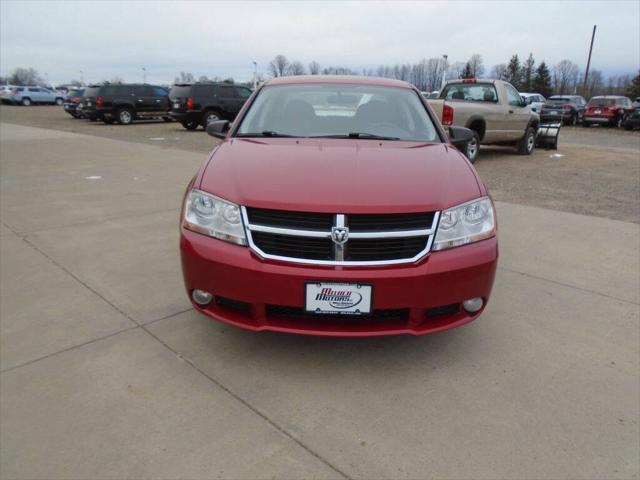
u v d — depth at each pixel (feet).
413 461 6.69
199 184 8.82
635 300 11.80
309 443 6.99
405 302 7.89
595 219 19.22
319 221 7.82
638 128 72.38
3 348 9.21
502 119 36.42
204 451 6.79
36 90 142.31
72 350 9.18
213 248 8.18
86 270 13.04
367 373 8.68
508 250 15.30
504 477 6.45
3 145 41.98
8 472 6.36
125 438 7.00
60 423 7.26
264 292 7.91
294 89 13.03
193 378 8.41
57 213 18.95
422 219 8.04
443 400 7.98
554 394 8.17
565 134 65.67
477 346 9.64
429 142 11.34
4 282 12.17
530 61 225.35
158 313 10.68
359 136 11.39
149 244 15.25
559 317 10.89
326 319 8.14
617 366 9.03
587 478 6.46
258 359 9.02
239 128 11.88
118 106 71.51
